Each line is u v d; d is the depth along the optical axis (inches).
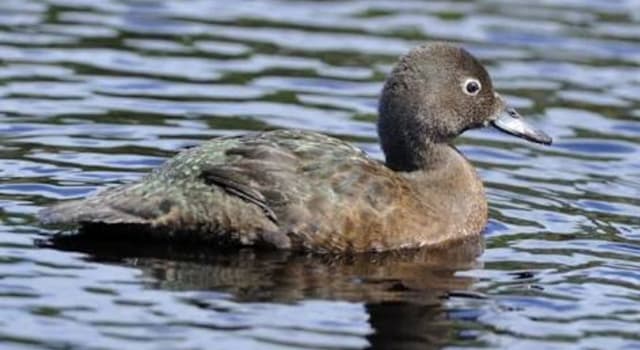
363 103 826.8
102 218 591.8
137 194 605.0
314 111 808.9
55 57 864.3
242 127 773.9
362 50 918.4
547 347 522.0
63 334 505.7
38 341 499.2
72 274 563.8
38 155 706.2
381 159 741.3
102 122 764.0
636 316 554.6
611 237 649.6
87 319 520.1
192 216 600.7
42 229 610.2
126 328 514.3
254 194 605.0
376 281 582.2
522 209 686.5
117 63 863.7
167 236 604.4
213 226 602.5
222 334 514.6
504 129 685.9
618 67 919.0
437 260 614.5
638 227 665.6
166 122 772.6
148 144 735.7
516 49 941.8
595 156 774.5
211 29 940.6
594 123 822.5
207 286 562.3
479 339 526.3
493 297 568.7
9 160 695.7
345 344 513.3
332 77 866.1
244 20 964.0
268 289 564.4
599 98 862.5
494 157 768.3
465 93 670.5
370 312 545.6
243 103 812.6
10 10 945.5
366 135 776.9
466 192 651.5
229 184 603.5
